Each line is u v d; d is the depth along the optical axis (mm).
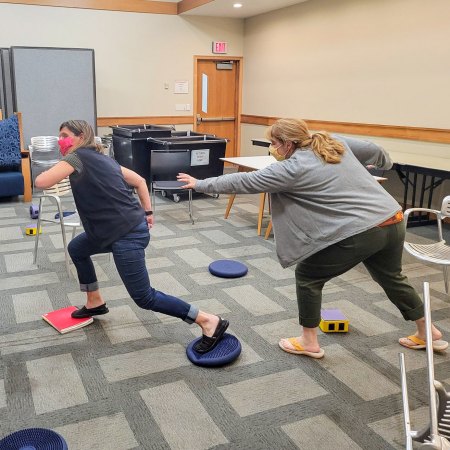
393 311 3027
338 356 2492
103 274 3531
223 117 8953
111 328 2736
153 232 4684
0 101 6758
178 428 1938
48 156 6734
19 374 2283
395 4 5652
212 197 6379
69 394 2139
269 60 8031
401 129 5770
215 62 8625
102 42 7621
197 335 2682
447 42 5113
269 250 4207
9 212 5359
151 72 8062
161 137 6559
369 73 6137
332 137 2217
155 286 3355
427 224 5328
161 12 7914
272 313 2975
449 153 5250
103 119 7859
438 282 3531
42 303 3049
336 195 2098
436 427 1238
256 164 4859
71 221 3529
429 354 1399
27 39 7160
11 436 1780
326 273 2258
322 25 6785
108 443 1848
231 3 7148
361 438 1899
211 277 3549
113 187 2238
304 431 1935
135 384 2221
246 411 2051
